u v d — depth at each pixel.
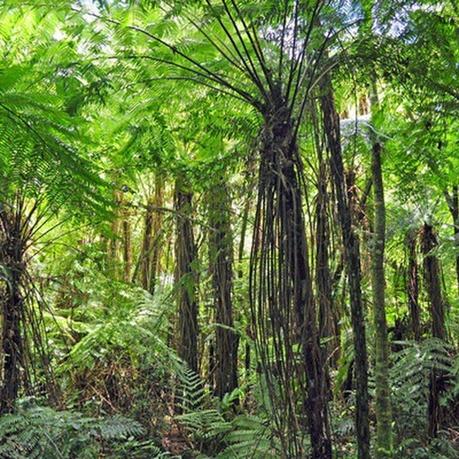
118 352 3.04
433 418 2.48
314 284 1.64
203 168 2.38
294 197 1.54
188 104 2.46
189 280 2.53
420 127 2.29
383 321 2.11
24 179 1.64
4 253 2.06
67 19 2.16
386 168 2.62
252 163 1.69
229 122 2.36
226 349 2.83
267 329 1.52
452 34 1.90
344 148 2.42
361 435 1.74
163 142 2.64
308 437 1.75
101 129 2.66
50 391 2.28
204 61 2.29
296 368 1.49
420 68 1.74
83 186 1.71
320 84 1.73
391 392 2.52
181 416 2.50
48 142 1.56
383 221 2.16
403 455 2.29
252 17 1.76
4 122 1.50
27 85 1.86
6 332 2.03
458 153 2.54
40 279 2.43
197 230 3.08
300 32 1.78
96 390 2.83
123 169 2.72
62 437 2.02
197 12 2.08
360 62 1.71
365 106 3.30
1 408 2.00
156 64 2.22
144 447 2.43
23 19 2.36
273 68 1.91
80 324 3.18
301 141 2.05
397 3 1.72
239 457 2.15
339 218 1.72
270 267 1.51
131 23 2.12
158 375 2.89
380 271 2.14
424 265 2.75
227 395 2.63
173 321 3.43
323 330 1.61
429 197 2.89
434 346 2.52
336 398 2.59
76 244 3.39
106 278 3.29
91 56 2.22
